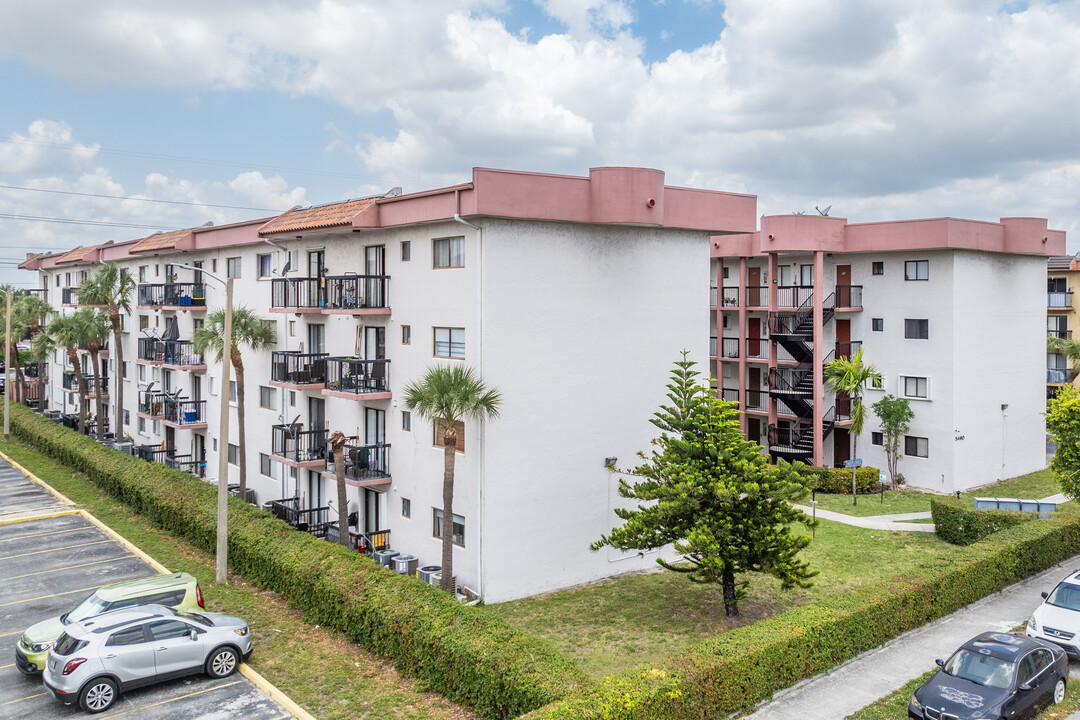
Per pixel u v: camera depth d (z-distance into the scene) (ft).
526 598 77.30
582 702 45.11
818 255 124.26
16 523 100.58
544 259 77.51
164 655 55.62
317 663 60.08
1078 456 88.28
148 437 151.12
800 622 58.54
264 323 108.27
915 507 111.34
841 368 122.01
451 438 71.00
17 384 214.69
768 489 62.59
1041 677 52.54
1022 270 130.31
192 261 131.64
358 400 88.89
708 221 88.17
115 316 145.07
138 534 94.68
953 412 118.32
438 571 76.95
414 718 51.49
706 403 67.46
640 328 85.40
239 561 80.02
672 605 74.64
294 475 103.24
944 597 69.82
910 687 56.03
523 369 76.48
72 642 53.62
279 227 98.22
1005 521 90.48
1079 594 64.49
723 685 50.93
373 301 87.97
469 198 71.82
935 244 115.85
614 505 83.87
